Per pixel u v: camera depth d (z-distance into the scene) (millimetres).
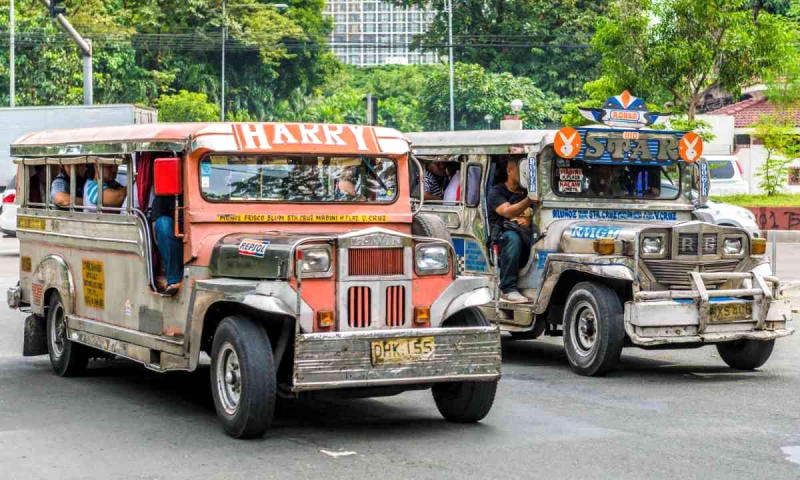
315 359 8562
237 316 9039
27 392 11141
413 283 9094
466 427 9484
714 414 10047
